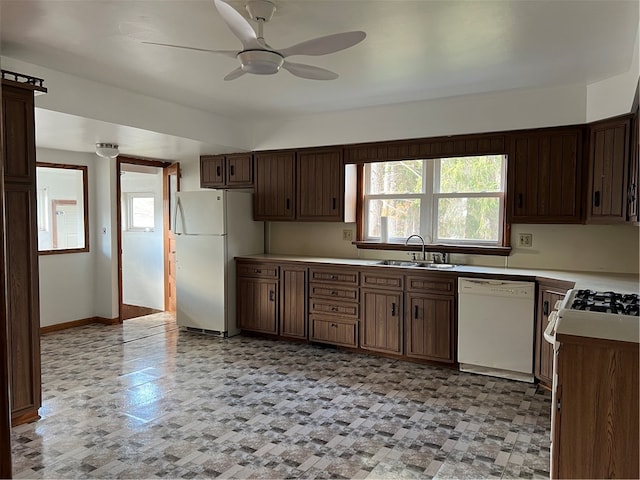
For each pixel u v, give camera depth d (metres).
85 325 5.60
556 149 3.77
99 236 5.66
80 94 3.48
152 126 4.09
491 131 4.02
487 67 3.22
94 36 2.68
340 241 5.15
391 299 4.25
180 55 3.00
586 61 3.07
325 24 2.52
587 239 3.93
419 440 2.74
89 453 2.56
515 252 4.23
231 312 5.13
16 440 2.70
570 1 2.22
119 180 5.67
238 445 2.66
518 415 3.08
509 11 2.34
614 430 1.84
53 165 5.23
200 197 5.14
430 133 4.29
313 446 2.66
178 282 5.34
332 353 4.47
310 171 4.97
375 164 4.97
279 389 3.53
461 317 3.91
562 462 1.92
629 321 1.82
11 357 2.85
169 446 2.64
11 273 2.83
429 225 4.70
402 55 2.99
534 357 3.63
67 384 3.60
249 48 2.30
